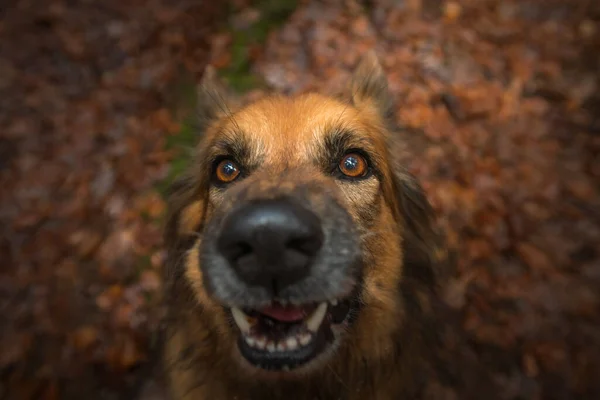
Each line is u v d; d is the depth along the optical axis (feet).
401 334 0.81
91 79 1.73
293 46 1.65
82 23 1.88
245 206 0.57
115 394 1.12
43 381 1.15
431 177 1.29
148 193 1.43
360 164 0.74
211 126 0.89
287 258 0.54
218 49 1.70
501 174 1.30
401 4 1.69
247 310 0.65
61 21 1.89
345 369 0.78
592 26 1.59
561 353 1.05
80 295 1.27
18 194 1.48
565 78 1.48
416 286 0.83
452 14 1.65
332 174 0.73
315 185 0.64
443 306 1.05
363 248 0.71
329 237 0.59
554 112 1.42
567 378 1.03
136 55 1.76
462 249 1.18
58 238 1.38
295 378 0.75
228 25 1.76
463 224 1.21
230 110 0.90
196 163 0.85
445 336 1.03
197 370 0.83
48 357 1.18
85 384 1.14
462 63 1.53
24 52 1.82
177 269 0.83
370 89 0.90
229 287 0.58
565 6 1.64
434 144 1.36
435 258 0.88
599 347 1.05
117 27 1.83
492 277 1.15
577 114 1.41
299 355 0.63
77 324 1.22
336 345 0.69
